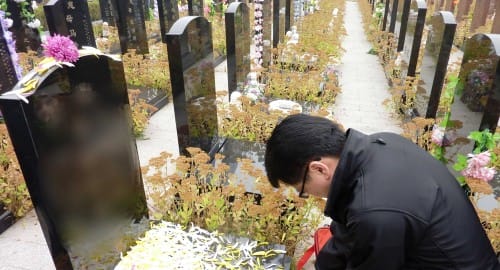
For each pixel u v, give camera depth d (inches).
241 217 83.7
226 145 121.6
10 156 96.7
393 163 39.5
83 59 59.6
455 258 37.5
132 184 78.3
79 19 188.7
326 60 202.2
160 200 85.0
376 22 383.6
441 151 122.3
